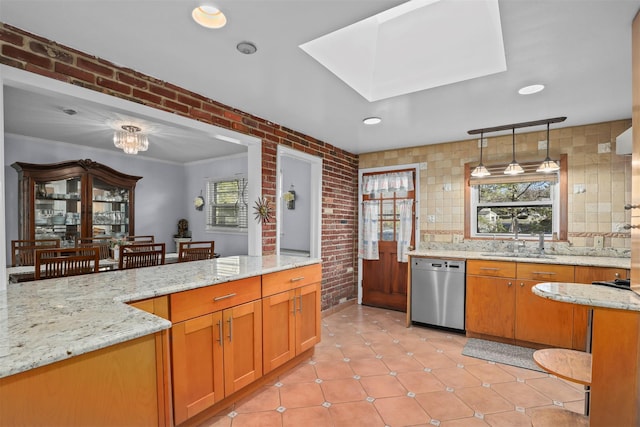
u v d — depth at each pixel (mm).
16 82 1600
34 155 4289
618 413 1357
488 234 3781
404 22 2135
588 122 3143
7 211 4094
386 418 1926
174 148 4934
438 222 4000
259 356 2170
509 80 2209
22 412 852
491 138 3689
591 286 1695
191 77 2174
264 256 2953
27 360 849
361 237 4559
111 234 4914
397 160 4312
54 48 1722
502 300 3057
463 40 2076
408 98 2535
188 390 1729
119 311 1276
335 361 2693
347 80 2275
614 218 3084
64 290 1608
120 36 1685
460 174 3875
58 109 3125
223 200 5684
